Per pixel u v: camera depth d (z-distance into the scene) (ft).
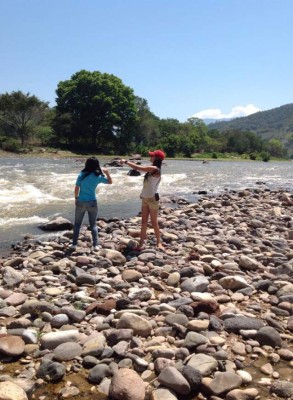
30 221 39.24
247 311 17.60
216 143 358.84
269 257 25.63
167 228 36.22
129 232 33.42
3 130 234.17
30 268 24.18
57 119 238.89
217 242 30.30
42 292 19.80
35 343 14.60
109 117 240.73
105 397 11.79
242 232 34.55
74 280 21.66
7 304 18.20
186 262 24.93
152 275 22.71
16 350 13.74
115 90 248.11
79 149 238.07
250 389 11.82
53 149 220.23
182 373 12.42
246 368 13.21
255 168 148.05
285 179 98.37
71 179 74.49
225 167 147.54
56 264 23.76
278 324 15.97
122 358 13.64
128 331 14.87
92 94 244.42
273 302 18.47
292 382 12.41
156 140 299.38
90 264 24.29
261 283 20.36
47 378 12.55
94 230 28.25
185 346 14.14
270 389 12.03
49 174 85.56
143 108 306.76
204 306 17.10
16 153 191.72
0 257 27.37
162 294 19.44
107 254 25.38
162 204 52.08
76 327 15.96
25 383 11.98
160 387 12.06
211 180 89.92
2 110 223.51
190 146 255.09
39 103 226.79
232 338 15.06
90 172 27.48
